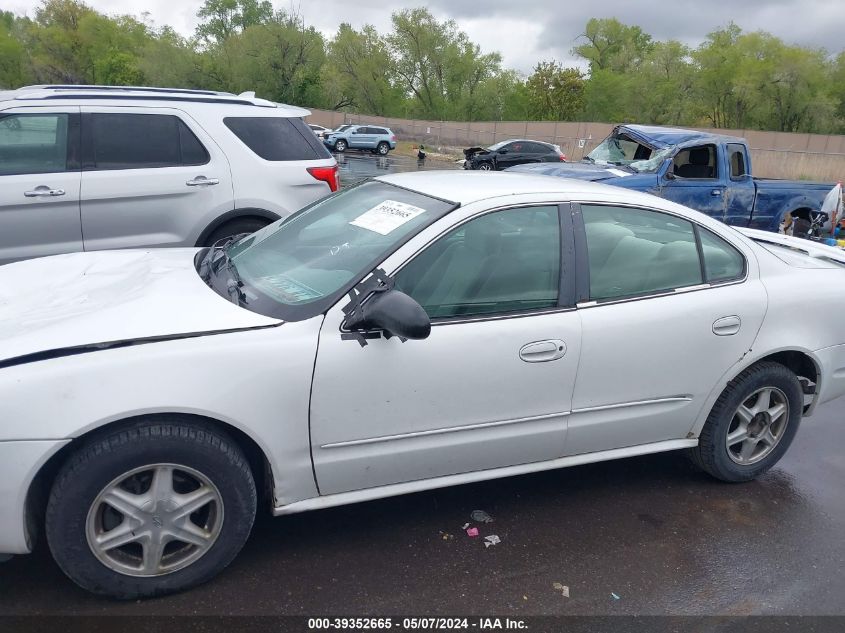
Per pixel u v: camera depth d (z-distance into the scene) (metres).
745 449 4.02
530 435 3.35
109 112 5.87
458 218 3.21
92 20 69.94
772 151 34.72
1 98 5.76
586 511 3.69
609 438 3.60
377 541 3.30
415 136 54.44
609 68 68.88
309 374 2.82
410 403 3.03
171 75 61.44
